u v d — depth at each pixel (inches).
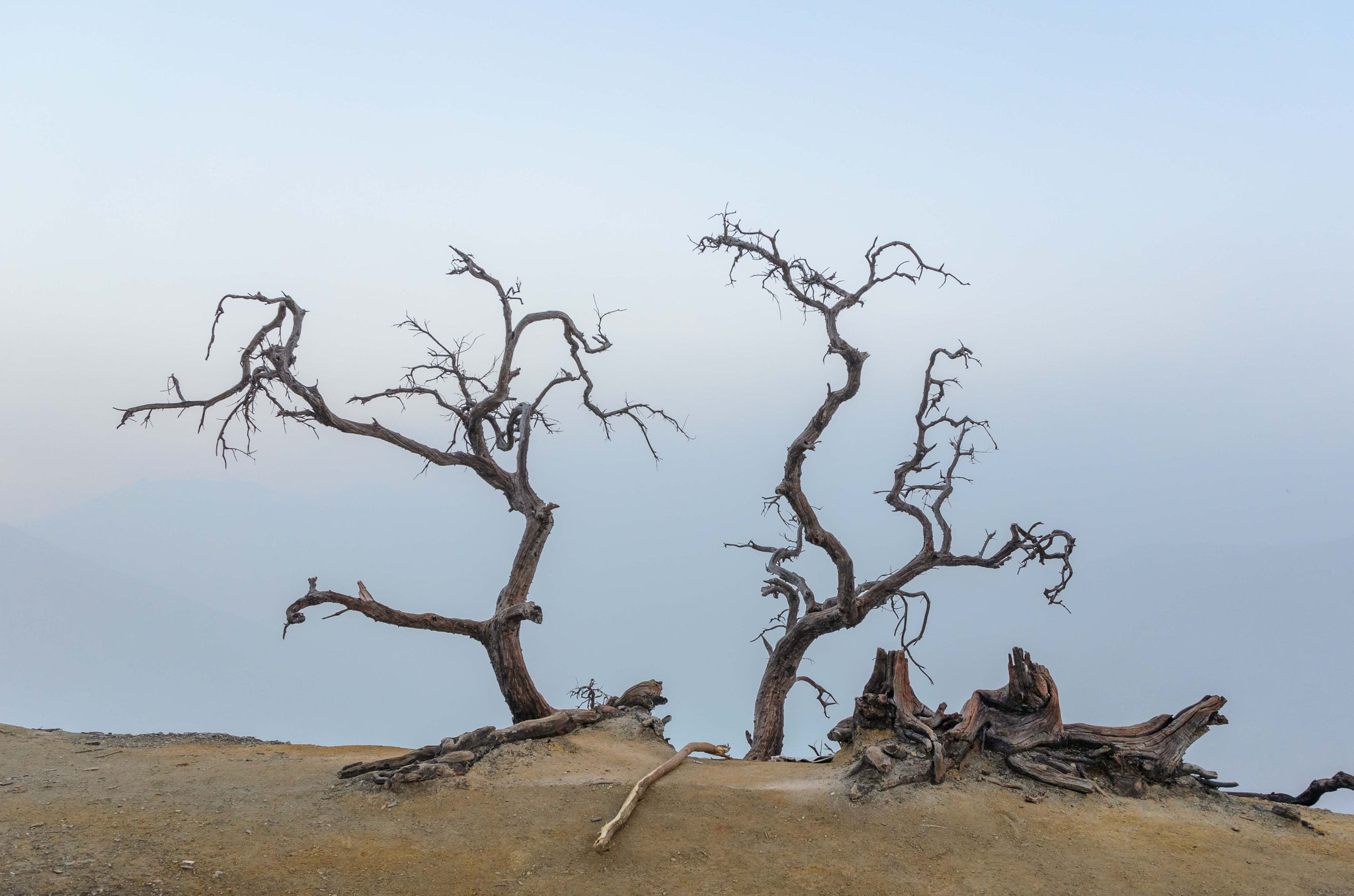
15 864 367.6
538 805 474.3
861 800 477.7
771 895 379.2
